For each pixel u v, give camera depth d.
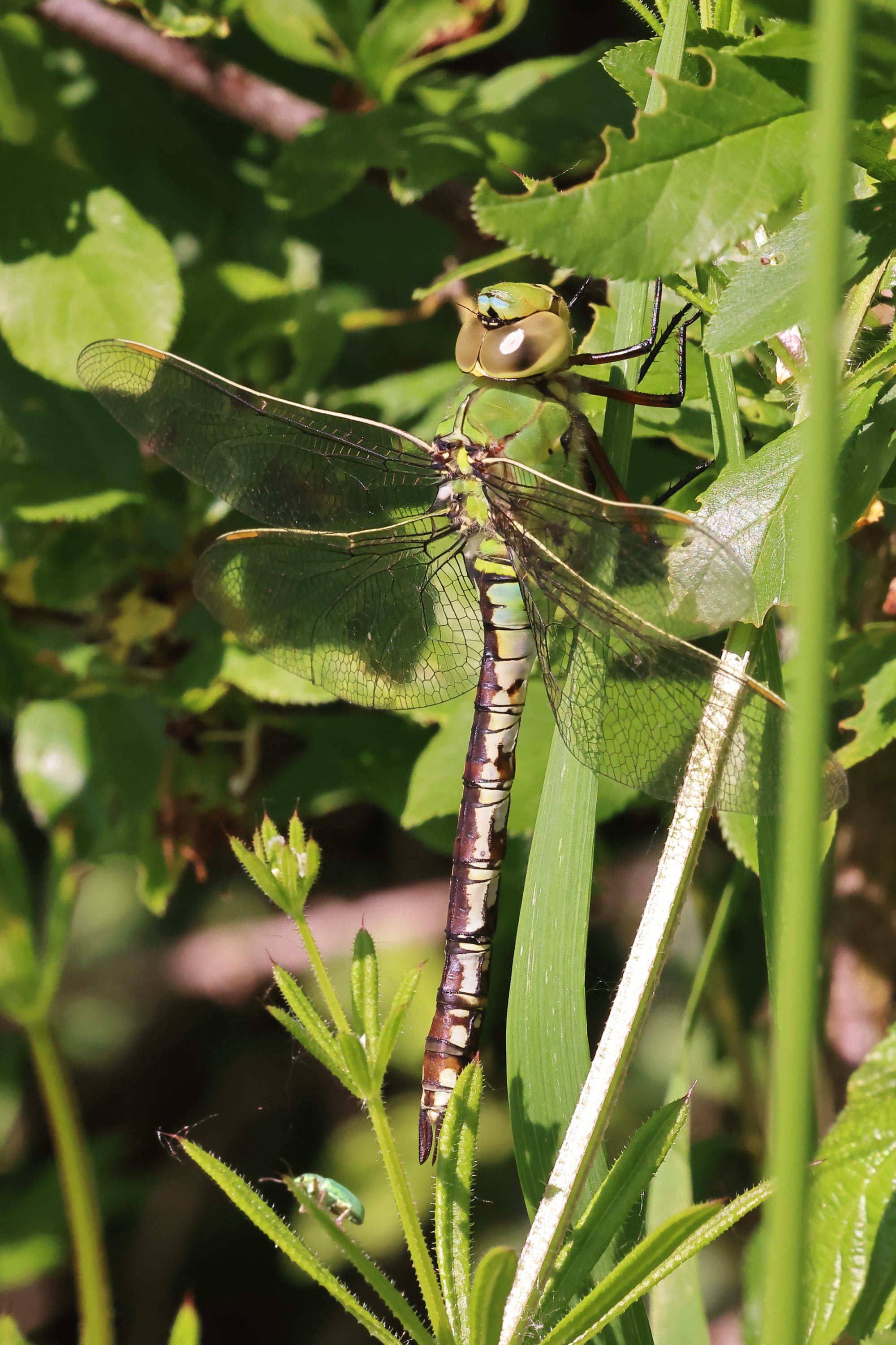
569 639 0.87
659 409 0.88
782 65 0.84
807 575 0.65
